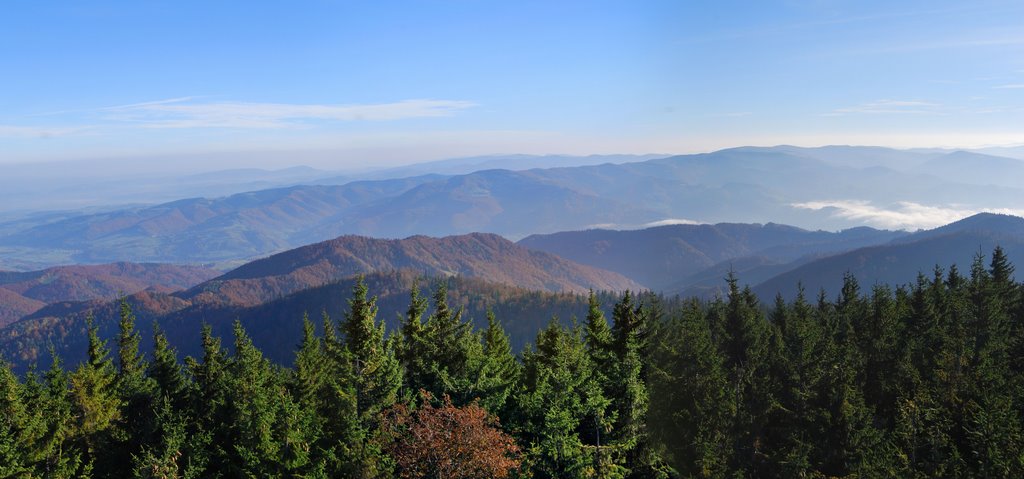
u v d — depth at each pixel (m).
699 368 39.34
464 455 30.53
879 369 50.16
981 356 47.97
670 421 36.09
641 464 31.88
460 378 39.38
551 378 33.59
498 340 53.25
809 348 43.19
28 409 39.97
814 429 39.03
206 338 47.34
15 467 33.66
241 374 43.88
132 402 45.19
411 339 41.97
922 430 37.62
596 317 38.94
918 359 52.03
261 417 35.22
